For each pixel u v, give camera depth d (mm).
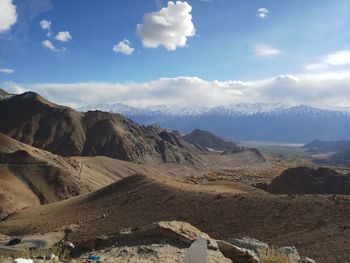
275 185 126875
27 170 164375
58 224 75375
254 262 14289
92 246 17578
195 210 64562
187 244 15172
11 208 125625
